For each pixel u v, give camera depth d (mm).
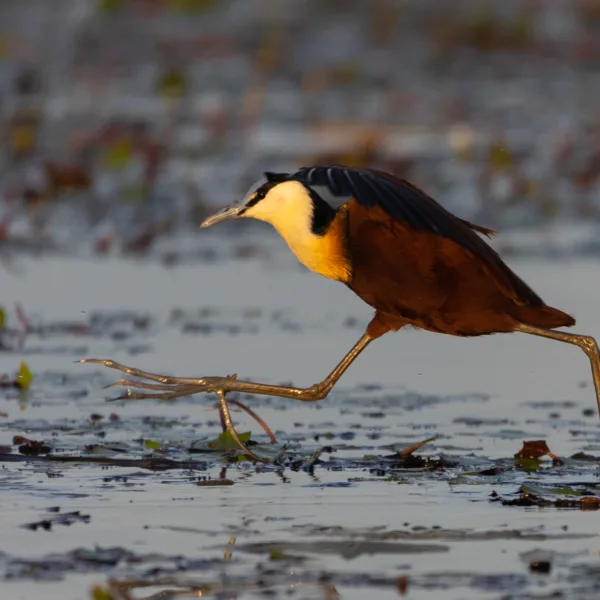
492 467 10133
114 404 12172
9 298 16234
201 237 20281
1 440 10930
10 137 25766
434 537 8484
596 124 27609
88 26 35312
